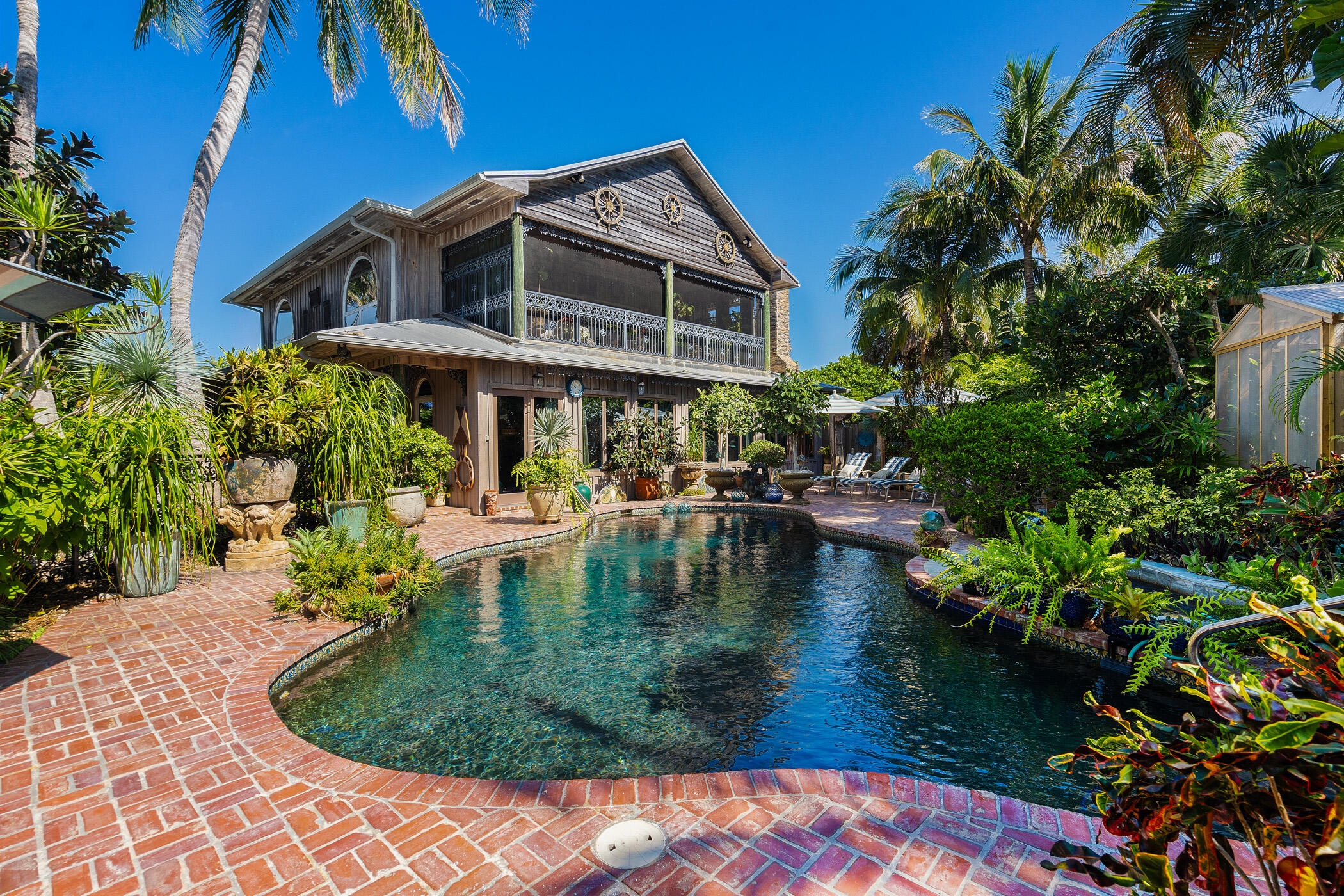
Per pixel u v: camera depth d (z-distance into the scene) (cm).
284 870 211
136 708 340
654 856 218
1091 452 745
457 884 204
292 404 726
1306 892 85
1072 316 895
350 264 1599
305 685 412
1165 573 490
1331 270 821
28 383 604
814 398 1579
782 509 1310
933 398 1425
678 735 346
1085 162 1377
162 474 579
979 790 280
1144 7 743
